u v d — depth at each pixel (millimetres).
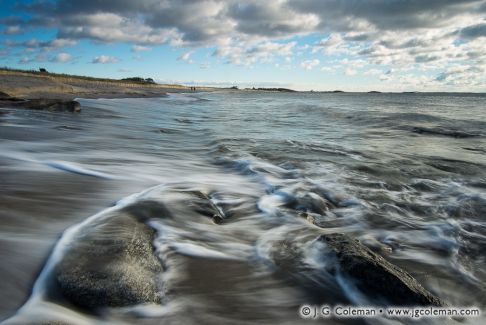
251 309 2754
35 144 8680
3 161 6707
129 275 2793
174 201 4777
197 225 4211
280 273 3256
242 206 5227
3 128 10617
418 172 7727
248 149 10008
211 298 2826
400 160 8961
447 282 3410
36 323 2260
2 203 4332
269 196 5762
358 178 7090
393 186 6621
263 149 10055
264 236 4129
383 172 7648
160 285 2889
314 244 3697
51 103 16375
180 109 27406
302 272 3273
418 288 2932
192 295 2838
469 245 4230
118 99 31109
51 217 4086
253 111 28953
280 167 7910
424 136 13734
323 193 5996
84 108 19047
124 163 7418
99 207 4574
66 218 4102
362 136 13664
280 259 3527
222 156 8844
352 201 5660
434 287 3314
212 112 26734
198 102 41344
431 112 27609
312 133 14516
